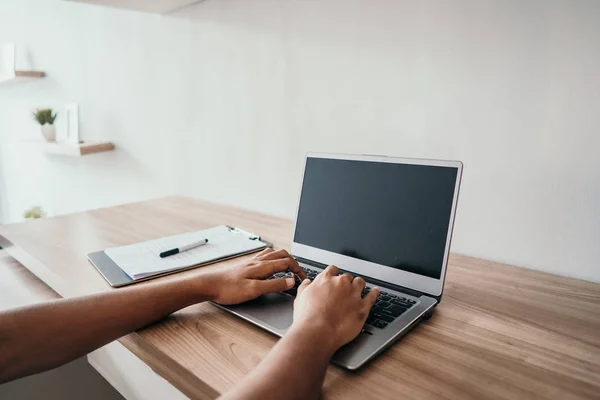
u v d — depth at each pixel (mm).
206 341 593
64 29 2236
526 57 822
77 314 596
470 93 902
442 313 676
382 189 788
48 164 2684
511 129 860
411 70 983
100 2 1468
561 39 778
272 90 1307
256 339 599
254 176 1424
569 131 792
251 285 676
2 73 2646
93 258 908
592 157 775
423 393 473
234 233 1094
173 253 926
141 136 1900
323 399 462
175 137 1720
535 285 791
